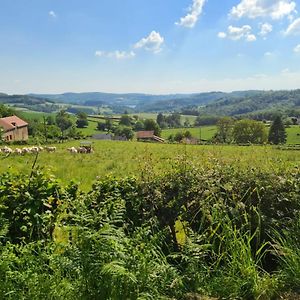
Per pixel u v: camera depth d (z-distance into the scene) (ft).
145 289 11.38
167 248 15.01
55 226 14.65
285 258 14.74
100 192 15.62
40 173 15.26
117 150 116.16
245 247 14.19
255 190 16.35
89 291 11.00
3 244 13.89
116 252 11.46
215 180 16.28
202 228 15.69
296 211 15.89
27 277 11.18
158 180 16.08
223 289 12.98
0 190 14.46
